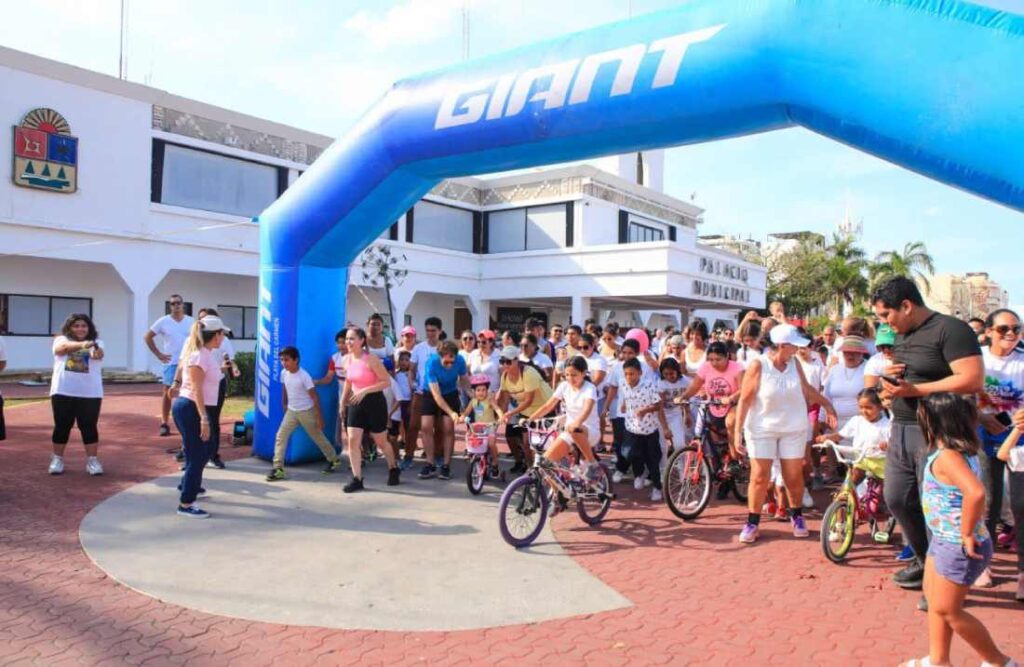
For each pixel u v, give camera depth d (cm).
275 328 908
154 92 2027
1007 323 516
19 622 447
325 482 831
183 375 693
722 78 551
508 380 834
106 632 436
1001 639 438
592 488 680
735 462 774
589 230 2816
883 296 470
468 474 786
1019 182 429
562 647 426
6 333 1911
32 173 1786
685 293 2628
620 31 625
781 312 956
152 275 2036
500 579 536
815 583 537
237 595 496
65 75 1844
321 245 882
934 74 457
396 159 783
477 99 700
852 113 490
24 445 1011
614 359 1061
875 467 576
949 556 361
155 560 561
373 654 414
